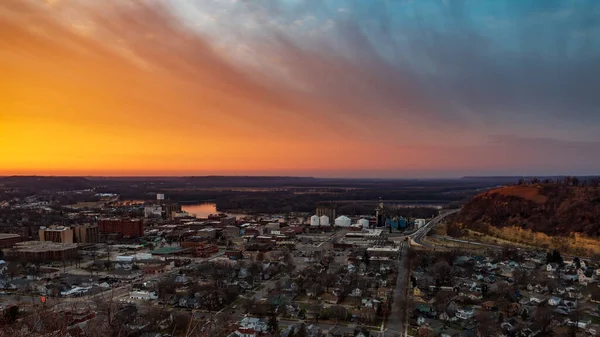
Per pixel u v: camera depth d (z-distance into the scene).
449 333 187.25
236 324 192.38
